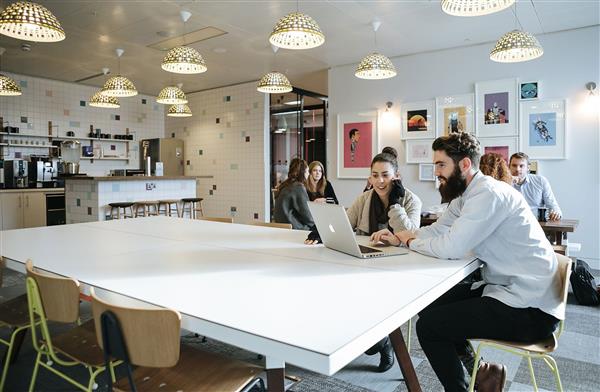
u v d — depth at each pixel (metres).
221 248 2.24
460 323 1.65
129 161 8.96
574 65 5.04
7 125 7.14
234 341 1.08
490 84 5.53
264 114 7.94
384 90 6.39
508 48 3.36
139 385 1.40
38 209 6.92
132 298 1.37
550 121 5.17
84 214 5.71
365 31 5.14
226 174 8.59
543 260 1.66
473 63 5.66
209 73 7.38
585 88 4.98
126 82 4.94
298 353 0.96
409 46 5.75
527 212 1.73
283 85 4.68
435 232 2.10
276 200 3.87
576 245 4.12
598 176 4.94
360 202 2.86
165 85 8.35
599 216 4.94
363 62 4.17
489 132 5.54
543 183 4.19
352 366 2.50
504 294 1.65
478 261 1.88
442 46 5.75
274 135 8.16
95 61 6.50
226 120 8.54
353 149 6.71
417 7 4.41
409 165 6.21
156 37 5.36
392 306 1.25
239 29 5.09
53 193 7.09
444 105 5.87
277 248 2.23
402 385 2.27
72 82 7.95
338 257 1.98
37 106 7.53
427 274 1.63
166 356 1.18
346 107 6.76
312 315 1.18
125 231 2.90
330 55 6.20
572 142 5.07
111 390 1.29
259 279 1.58
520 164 4.23
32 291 1.66
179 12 4.55
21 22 2.55
